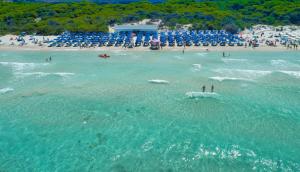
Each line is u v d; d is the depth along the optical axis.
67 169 21.83
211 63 49.72
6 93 35.97
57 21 88.75
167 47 61.09
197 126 27.98
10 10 103.56
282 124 28.31
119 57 53.84
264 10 106.44
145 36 69.94
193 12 100.69
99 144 25.08
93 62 50.47
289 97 34.94
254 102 33.47
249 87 38.25
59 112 30.91
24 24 87.50
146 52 57.56
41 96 35.06
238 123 28.52
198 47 61.12
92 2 120.69
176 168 21.84
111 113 30.72
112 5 112.75
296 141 25.33
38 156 23.45
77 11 102.69
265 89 37.53
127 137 26.16
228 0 124.50
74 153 23.78
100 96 35.09
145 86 38.44
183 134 26.56
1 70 45.66
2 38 71.81
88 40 66.06
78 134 26.64
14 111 31.05
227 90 37.12
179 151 23.97
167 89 37.34
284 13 99.69
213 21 90.00
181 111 31.11
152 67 47.28
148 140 25.67
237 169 21.67
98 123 28.62
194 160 22.78
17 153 23.84
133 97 34.78
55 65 48.66
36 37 74.00
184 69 46.09
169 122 28.78
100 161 22.75
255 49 60.28
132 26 77.44
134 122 28.81
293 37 72.88
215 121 28.92
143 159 22.97
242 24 90.12
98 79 41.28
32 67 47.50
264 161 22.61
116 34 72.75
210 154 23.53
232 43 62.88
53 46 62.44
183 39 67.88
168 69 46.16
